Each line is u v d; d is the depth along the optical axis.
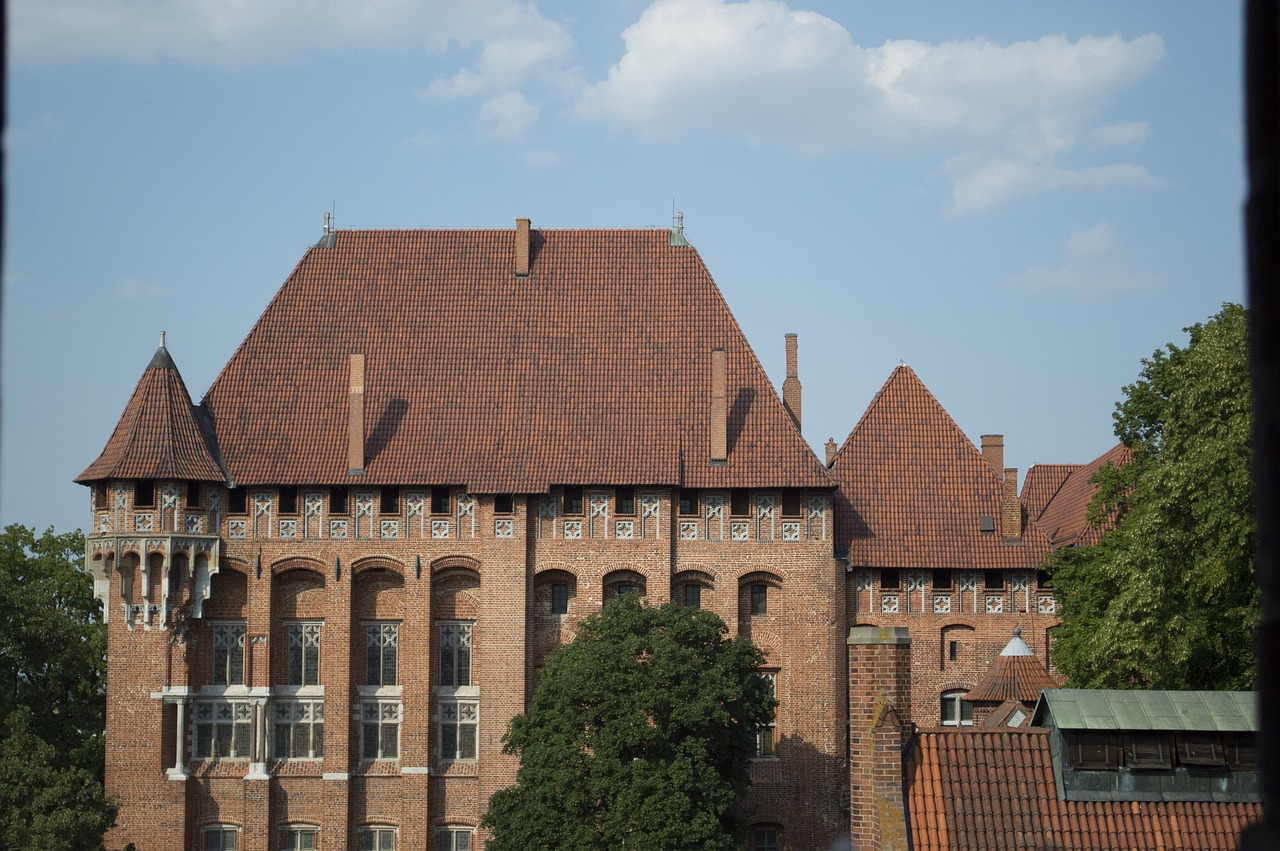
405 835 78.62
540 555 81.12
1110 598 69.88
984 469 86.56
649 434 83.00
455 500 81.12
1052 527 92.62
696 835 62.56
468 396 84.62
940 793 33.22
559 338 86.88
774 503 82.00
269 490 81.00
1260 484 7.44
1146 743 33.62
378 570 81.06
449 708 80.69
